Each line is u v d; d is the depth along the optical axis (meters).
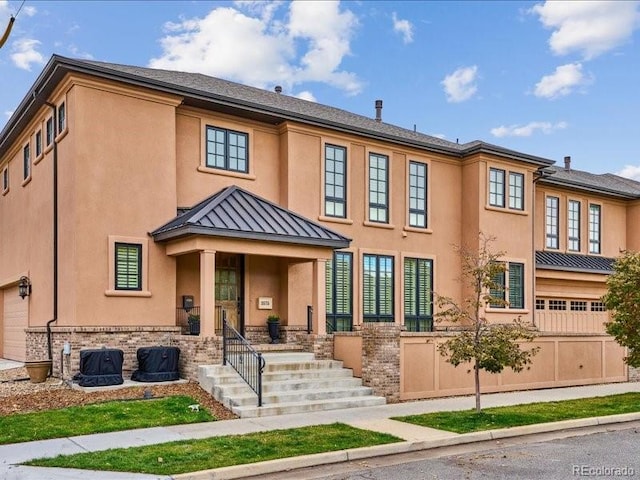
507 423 11.46
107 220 15.02
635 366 16.78
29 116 18.77
